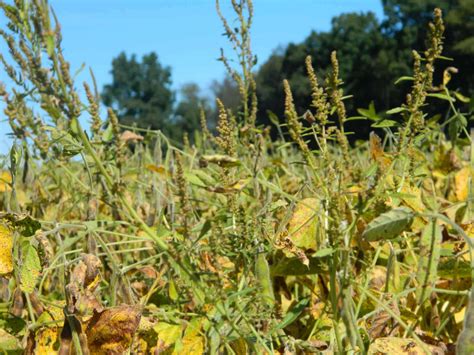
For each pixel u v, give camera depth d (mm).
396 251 1812
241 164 1483
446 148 3156
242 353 1591
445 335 1859
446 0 39969
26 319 1774
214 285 1395
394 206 1785
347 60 40219
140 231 2271
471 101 2352
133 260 2369
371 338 1586
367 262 1660
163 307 1770
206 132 3148
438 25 1572
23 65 1501
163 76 49969
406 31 40031
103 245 1730
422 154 2541
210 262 1655
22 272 1556
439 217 1254
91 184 2139
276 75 41375
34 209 2676
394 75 39531
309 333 1885
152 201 2508
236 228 1611
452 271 1628
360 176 1490
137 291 2107
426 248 1379
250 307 1578
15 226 1553
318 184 1647
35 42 1244
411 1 40062
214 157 1448
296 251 1642
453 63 35250
